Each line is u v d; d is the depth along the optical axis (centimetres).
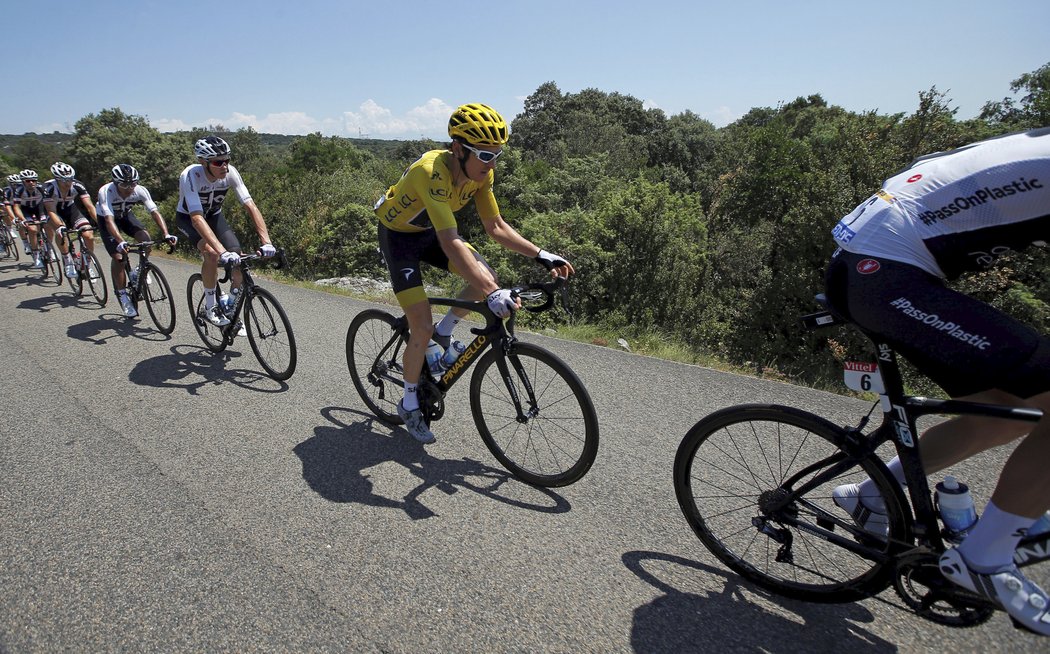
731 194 1925
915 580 189
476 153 257
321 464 316
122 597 217
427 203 265
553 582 226
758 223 1661
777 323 1066
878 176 1014
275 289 819
